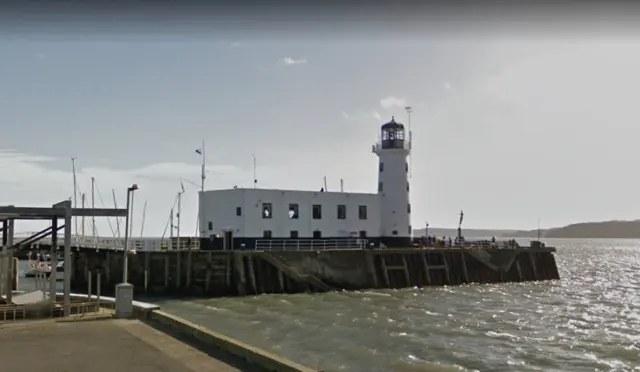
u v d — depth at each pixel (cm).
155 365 1720
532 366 2656
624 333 3525
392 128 7044
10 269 2809
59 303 2683
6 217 2784
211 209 5994
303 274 5528
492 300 5066
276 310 4256
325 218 6275
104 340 2078
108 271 5734
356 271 5816
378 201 6788
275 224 5925
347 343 3042
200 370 1666
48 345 1991
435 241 7262
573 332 3531
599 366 2683
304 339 3139
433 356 2792
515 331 3506
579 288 6581
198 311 4216
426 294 5459
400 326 3588
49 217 2788
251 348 1797
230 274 5316
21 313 2538
